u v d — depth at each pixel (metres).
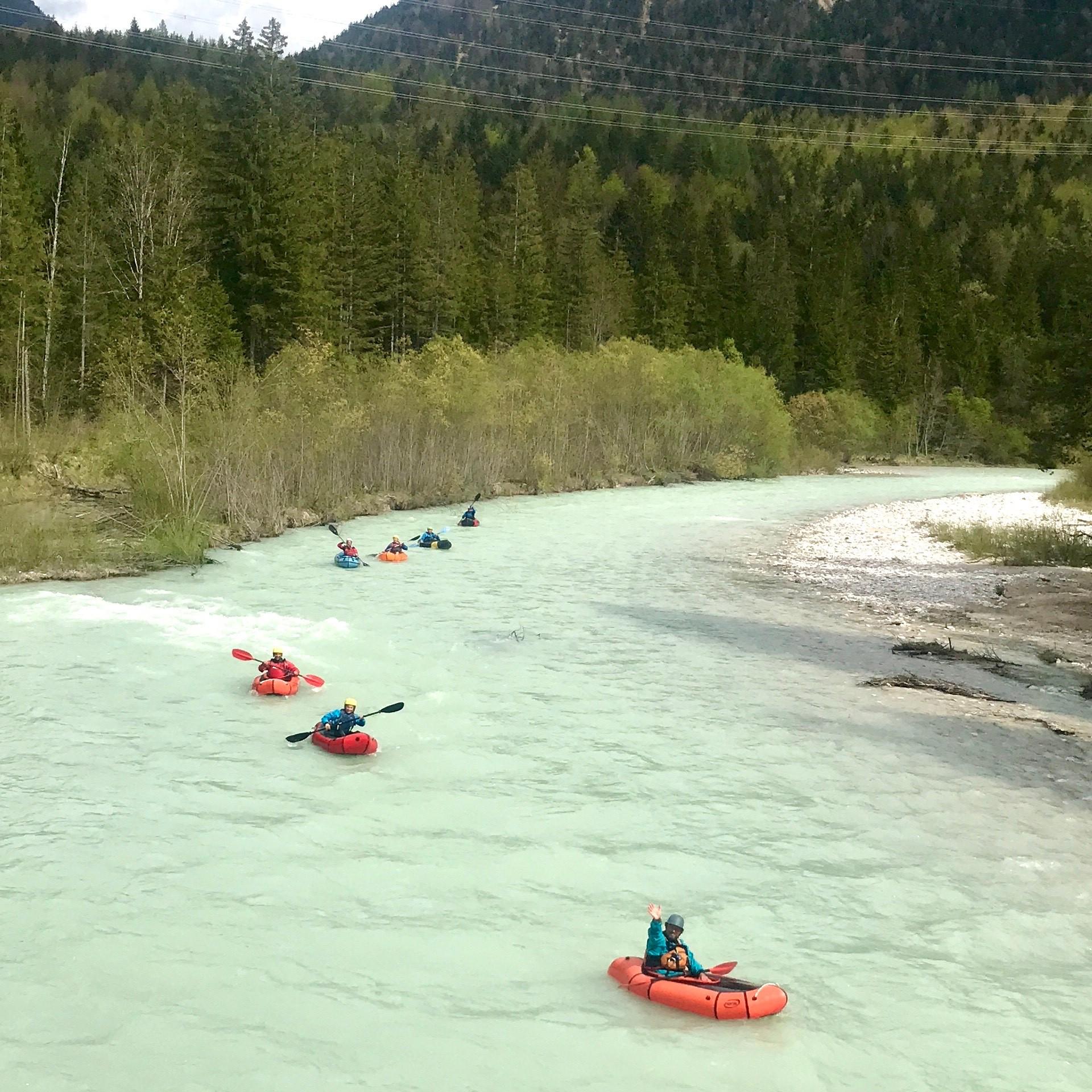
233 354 45.00
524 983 7.85
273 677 14.77
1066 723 15.09
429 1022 7.28
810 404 80.12
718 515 40.72
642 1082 6.73
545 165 133.00
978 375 97.00
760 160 179.75
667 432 55.81
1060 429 33.59
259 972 7.82
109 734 12.91
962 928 8.98
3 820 10.36
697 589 24.61
